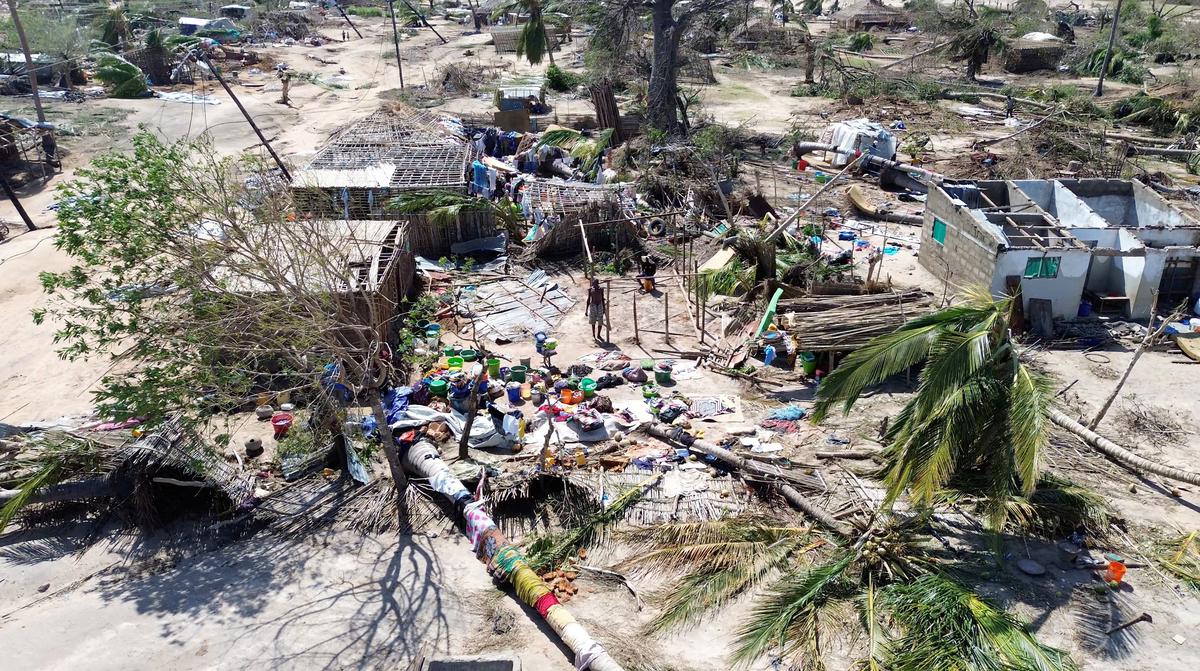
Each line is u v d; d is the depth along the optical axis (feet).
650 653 43.34
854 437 62.18
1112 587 47.42
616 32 162.40
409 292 85.97
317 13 314.35
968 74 211.82
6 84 175.63
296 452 59.06
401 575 49.26
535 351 76.02
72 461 54.13
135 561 50.98
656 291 88.22
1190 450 61.26
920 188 121.19
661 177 114.52
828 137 139.13
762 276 86.99
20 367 73.31
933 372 46.68
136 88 178.29
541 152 123.65
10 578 49.47
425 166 107.24
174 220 48.93
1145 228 82.94
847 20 297.74
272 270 50.70
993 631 39.04
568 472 55.72
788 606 42.70
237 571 49.85
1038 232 84.43
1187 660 42.75
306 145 147.64
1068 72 224.33
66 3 273.13
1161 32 257.34
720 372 72.02
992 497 46.01
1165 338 77.36
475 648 44.06
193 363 50.85
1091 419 64.75
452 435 61.05
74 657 43.57
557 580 48.19
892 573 45.93
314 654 43.70
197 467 53.26
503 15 308.19
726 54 237.66
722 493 54.85
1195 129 157.28
